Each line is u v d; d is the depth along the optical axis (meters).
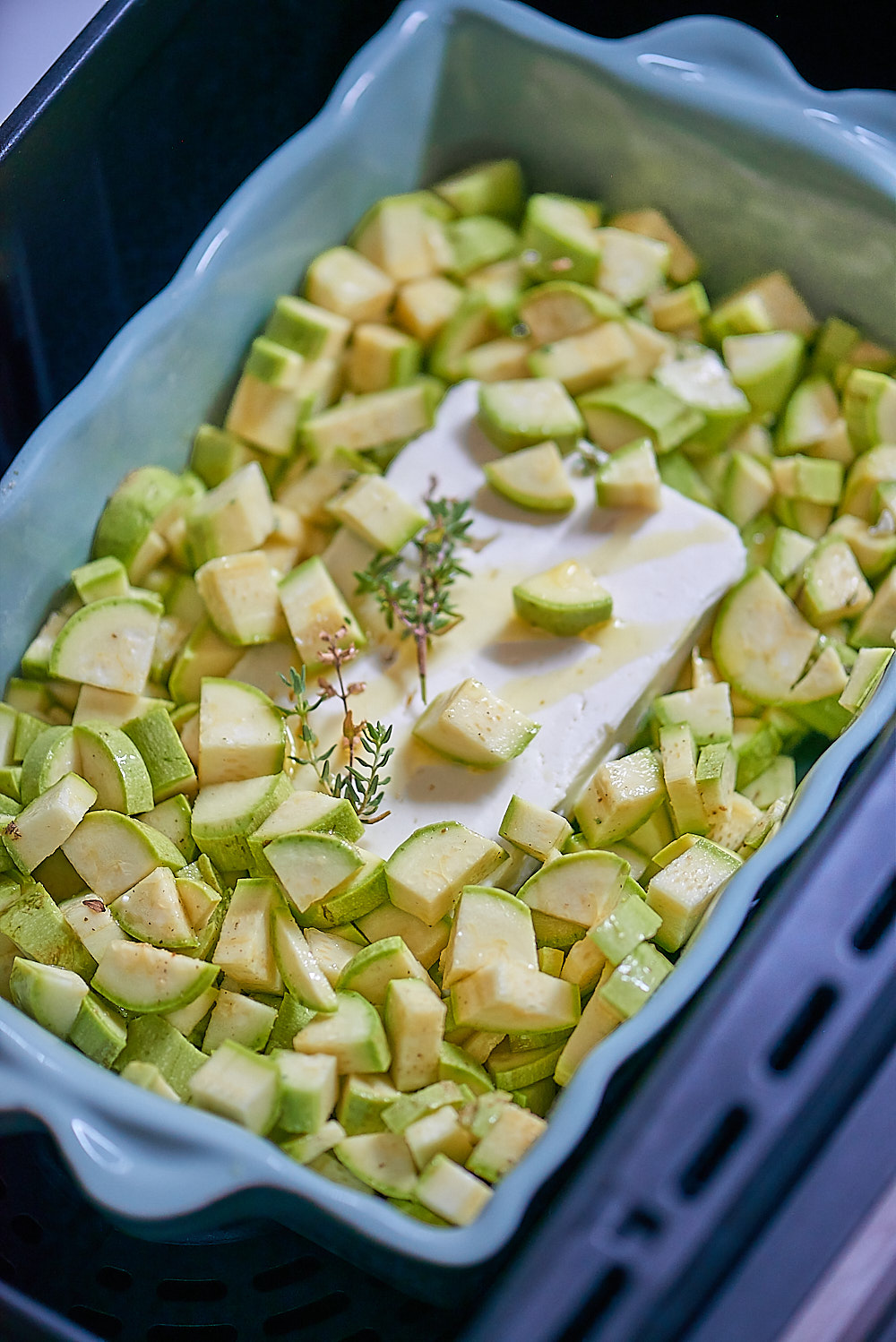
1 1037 0.43
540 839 0.48
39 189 0.51
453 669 0.50
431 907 0.47
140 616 0.50
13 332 0.52
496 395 0.52
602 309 0.53
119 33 0.51
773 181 0.52
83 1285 0.46
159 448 0.52
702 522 0.51
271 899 0.47
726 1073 0.42
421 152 0.55
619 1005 0.45
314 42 0.55
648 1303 0.41
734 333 0.54
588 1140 0.44
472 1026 0.46
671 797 0.48
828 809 0.44
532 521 0.52
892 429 0.52
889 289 0.52
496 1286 0.42
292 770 0.49
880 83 0.55
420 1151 0.44
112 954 0.46
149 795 0.48
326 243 0.54
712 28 0.52
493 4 0.52
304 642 0.50
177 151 0.54
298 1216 0.43
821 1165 0.41
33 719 0.50
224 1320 0.46
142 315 0.51
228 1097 0.44
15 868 0.48
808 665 0.51
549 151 0.54
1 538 0.49
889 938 0.42
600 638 0.50
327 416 0.53
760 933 0.43
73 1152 0.42
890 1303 0.40
